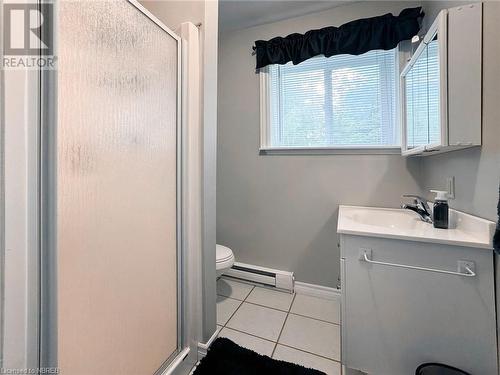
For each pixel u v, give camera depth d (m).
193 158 1.20
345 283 1.14
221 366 1.22
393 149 1.79
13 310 0.50
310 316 1.69
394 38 1.72
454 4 1.21
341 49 1.82
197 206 1.23
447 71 1.02
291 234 2.07
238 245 2.24
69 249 0.64
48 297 0.54
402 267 1.06
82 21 0.65
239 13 1.97
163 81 0.98
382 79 1.85
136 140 0.86
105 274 0.75
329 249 1.96
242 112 2.20
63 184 0.62
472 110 1.00
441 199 1.19
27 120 0.51
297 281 2.05
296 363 1.27
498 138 0.92
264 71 2.11
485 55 0.97
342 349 1.15
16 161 0.50
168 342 1.06
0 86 0.48
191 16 1.21
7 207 0.49
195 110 1.20
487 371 0.95
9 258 0.49
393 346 1.08
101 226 0.73
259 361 1.26
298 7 1.90
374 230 1.12
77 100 0.65
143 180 0.90
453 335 1.00
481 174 1.01
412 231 1.11
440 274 1.01
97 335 0.73
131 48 0.83
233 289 2.06
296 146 2.05
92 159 0.70
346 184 1.90
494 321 0.94
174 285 1.09
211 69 1.27
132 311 0.86
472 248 0.96
